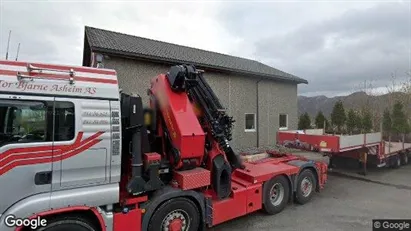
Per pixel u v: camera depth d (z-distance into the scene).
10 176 2.73
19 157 2.77
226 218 4.49
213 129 4.41
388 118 12.09
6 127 2.75
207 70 12.19
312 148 7.81
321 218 5.21
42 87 2.95
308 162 6.36
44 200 2.87
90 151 3.15
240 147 13.42
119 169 3.37
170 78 4.26
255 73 13.83
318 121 18.45
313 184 6.39
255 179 5.04
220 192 4.37
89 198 3.13
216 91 12.64
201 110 4.54
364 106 20.19
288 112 16.44
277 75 15.16
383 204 6.07
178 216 3.93
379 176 8.93
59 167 2.96
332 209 5.73
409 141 11.45
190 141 3.94
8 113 2.77
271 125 15.37
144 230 3.60
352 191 7.15
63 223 3.03
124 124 3.69
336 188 7.45
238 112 13.62
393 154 9.88
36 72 2.95
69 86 3.11
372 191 7.15
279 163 6.23
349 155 9.32
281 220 5.11
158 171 3.83
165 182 4.09
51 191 2.94
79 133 3.08
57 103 3.01
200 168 4.23
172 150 4.04
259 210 5.57
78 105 3.12
